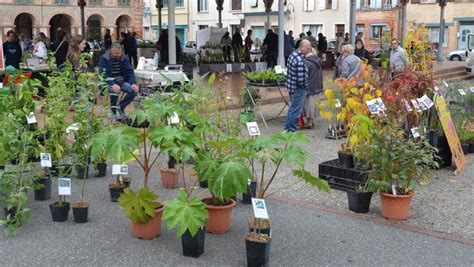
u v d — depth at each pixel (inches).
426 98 285.1
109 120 305.4
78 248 192.4
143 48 1042.7
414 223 218.7
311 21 1732.3
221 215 203.2
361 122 237.1
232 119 306.7
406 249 193.0
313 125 430.9
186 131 201.8
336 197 251.1
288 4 1780.3
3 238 201.3
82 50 418.9
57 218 217.2
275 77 417.7
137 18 1936.5
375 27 1694.1
